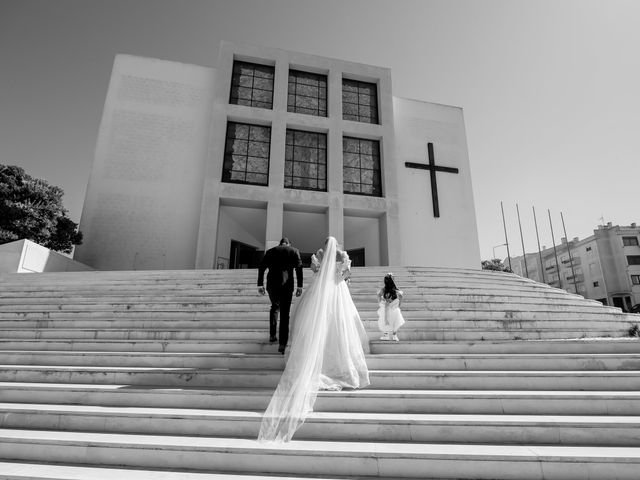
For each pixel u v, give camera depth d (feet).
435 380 12.55
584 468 8.40
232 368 14.10
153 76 54.60
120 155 50.85
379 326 17.39
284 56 56.65
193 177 52.19
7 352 15.03
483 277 31.65
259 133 53.98
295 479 8.21
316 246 67.05
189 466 8.84
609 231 136.46
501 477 8.41
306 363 11.07
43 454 9.25
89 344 16.25
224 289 25.53
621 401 10.93
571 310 25.32
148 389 11.72
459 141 64.95
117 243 48.16
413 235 58.03
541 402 11.03
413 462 8.54
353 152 57.00
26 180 39.78
